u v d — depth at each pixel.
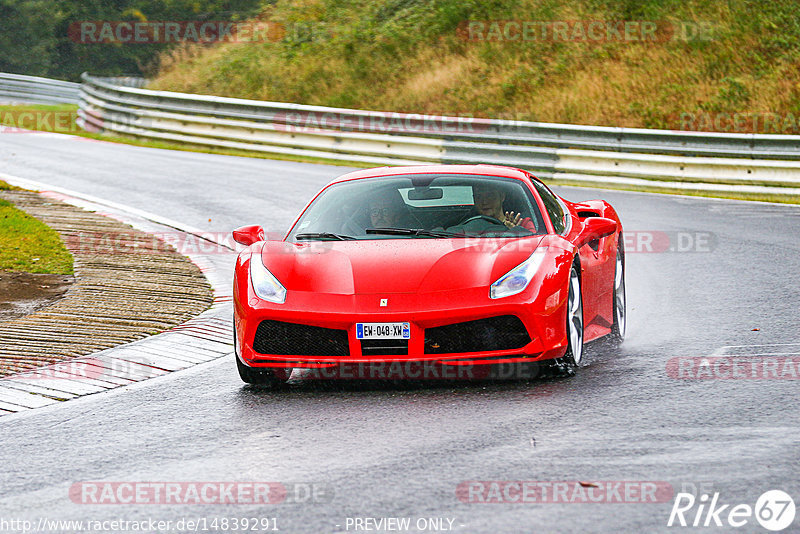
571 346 21.41
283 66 103.44
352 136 73.88
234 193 57.50
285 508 14.08
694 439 16.62
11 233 43.88
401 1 112.38
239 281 22.05
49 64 145.38
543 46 94.12
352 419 18.88
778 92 80.00
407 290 20.58
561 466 15.42
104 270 37.31
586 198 57.56
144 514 14.20
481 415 18.66
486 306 20.16
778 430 17.00
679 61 87.00
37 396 21.83
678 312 29.33
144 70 137.75
